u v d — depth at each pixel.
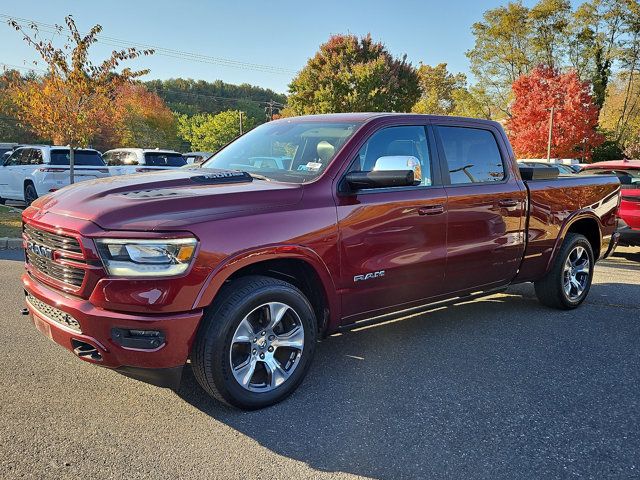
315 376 4.04
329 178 3.78
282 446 3.03
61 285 3.20
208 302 3.12
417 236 4.20
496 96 52.12
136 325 2.97
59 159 13.89
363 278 3.89
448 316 5.70
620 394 3.81
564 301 5.83
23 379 3.76
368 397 3.69
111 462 2.81
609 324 5.48
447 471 2.83
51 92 12.45
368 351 4.59
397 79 36.09
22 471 2.69
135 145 54.34
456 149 4.72
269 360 3.50
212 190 3.41
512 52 50.22
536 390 3.85
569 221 5.71
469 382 3.97
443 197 4.39
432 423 3.34
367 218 3.87
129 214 3.05
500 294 6.70
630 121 48.41
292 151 4.23
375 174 3.62
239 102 120.19
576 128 36.03
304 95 37.00
